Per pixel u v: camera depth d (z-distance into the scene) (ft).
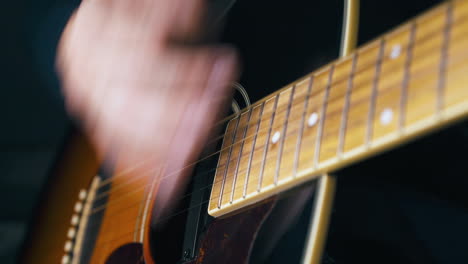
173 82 2.03
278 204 1.45
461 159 1.27
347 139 1.31
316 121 1.38
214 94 1.84
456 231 1.41
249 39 1.84
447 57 1.19
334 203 1.40
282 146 1.44
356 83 1.33
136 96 2.07
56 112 4.34
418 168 1.30
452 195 1.36
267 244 1.45
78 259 1.89
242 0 1.95
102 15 2.78
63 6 4.35
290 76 1.67
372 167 1.31
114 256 1.81
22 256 1.98
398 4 1.51
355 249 1.48
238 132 1.60
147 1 2.56
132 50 2.41
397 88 1.25
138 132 1.95
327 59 1.59
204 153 1.69
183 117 1.86
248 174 1.51
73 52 2.74
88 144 2.01
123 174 1.90
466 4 1.20
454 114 1.16
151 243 1.73
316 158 1.35
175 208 1.70
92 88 2.30
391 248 1.45
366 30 1.53
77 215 1.95
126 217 1.82
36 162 4.21
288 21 1.74
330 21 1.61
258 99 1.71
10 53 4.46
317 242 1.36
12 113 4.38
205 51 1.98
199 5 2.30
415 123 1.20
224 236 1.55
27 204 4.06
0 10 4.39
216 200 1.58
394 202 1.39
